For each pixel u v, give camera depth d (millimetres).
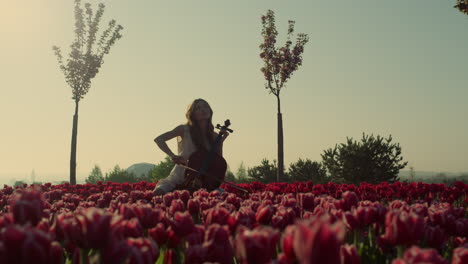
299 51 25422
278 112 24219
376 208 2654
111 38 26922
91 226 1566
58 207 4445
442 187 8266
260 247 1430
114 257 1558
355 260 1634
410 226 1955
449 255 2680
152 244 1747
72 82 24859
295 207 3318
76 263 1829
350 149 25062
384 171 24406
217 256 1805
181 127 7426
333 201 3473
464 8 16703
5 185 8383
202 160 6914
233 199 3811
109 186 11078
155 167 47969
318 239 1086
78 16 26375
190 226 2213
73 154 24000
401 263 1349
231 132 7422
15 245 1316
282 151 23406
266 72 25047
